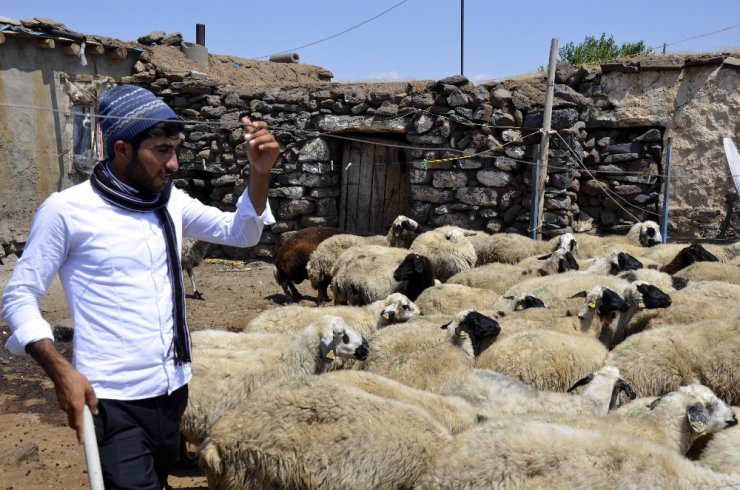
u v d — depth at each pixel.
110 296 3.27
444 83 16.16
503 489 3.97
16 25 16.19
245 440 4.68
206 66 20.17
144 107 3.28
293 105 17.34
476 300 9.41
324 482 4.55
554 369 6.67
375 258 11.10
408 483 4.61
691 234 15.72
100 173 3.32
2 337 11.01
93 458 2.95
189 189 18.38
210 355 6.38
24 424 7.73
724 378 6.52
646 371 6.71
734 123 15.34
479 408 5.69
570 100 15.66
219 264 17.41
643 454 4.00
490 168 15.95
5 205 16.38
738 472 4.53
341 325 6.45
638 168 15.90
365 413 4.66
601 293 7.80
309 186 17.27
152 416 3.38
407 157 16.66
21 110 16.56
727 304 8.19
